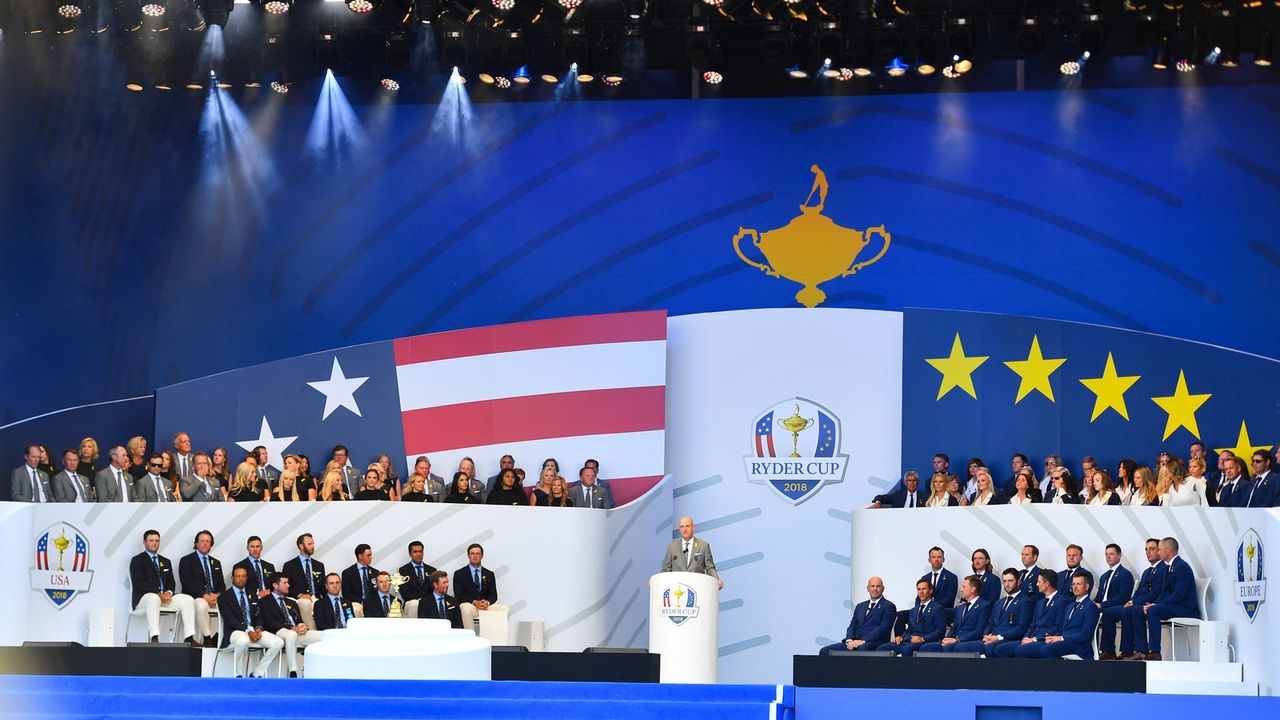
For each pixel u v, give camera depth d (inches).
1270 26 1038.4
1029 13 1048.8
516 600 892.0
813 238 1096.2
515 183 1119.0
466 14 1088.8
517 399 1031.6
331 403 1034.1
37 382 1095.0
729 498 1046.4
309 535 857.5
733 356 1059.3
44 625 831.1
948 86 1097.4
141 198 1120.8
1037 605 831.1
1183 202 1067.9
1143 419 991.6
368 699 609.0
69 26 1054.4
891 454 1038.4
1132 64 1081.4
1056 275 1074.7
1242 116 1067.3
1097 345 1005.2
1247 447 977.5
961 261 1083.3
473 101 1126.4
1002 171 1087.0
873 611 891.4
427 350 1039.6
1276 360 988.6
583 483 997.8
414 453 1027.3
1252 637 768.9
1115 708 605.9
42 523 840.3
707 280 1100.5
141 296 1113.4
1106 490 889.5
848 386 1047.6
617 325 1037.8
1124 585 822.5
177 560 849.5
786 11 1055.6
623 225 1111.0
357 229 1120.8
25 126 1115.9
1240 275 1057.5
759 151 1107.9
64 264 1107.9
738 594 1037.8
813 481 1042.1
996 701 612.1
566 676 668.7
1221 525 808.9
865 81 1105.4
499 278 1112.8
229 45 1108.5
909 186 1093.8
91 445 965.2
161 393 1032.2
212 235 1121.4
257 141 1127.6
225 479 973.8
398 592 859.4
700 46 1067.3
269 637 821.9
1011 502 927.7
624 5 1063.6
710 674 827.4
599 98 1123.3
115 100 1123.3
